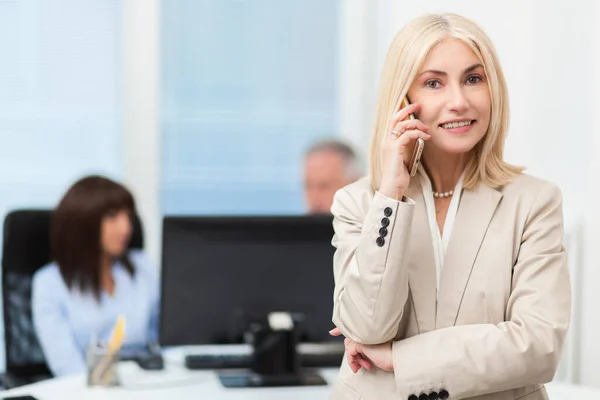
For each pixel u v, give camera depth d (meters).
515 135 5.09
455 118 2.42
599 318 4.45
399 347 2.44
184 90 6.86
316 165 5.84
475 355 2.37
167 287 3.76
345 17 7.00
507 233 2.46
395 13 6.57
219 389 3.72
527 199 2.51
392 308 2.39
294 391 3.71
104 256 4.80
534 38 4.94
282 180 7.00
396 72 2.51
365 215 2.59
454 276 2.46
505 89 2.50
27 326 4.73
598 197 4.45
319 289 3.81
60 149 6.70
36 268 4.79
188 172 6.89
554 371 2.41
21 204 6.67
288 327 3.79
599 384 4.44
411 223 2.40
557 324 2.40
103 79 6.72
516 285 2.46
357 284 2.43
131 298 4.90
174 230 3.76
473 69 2.45
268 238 3.79
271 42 6.95
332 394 2.65
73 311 4.72
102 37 6.70
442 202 2.56
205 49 6.87
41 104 6.66
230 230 3.77
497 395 2.45
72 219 4.70
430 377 2.38
